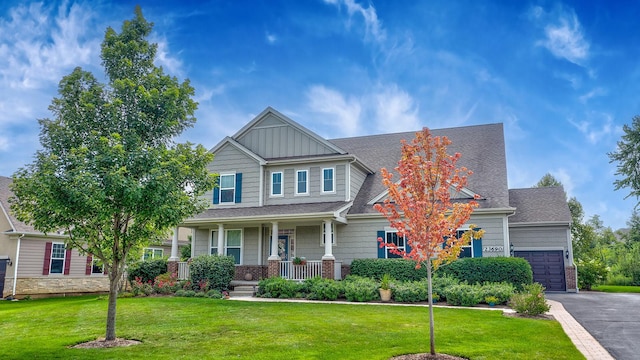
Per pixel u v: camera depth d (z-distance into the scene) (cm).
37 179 839
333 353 845
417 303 1593
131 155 886
